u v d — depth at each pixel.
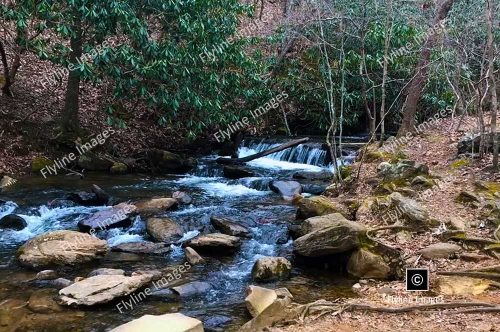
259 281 5.57
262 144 12.59
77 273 5.77
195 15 9.98
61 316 4.70
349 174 8.76
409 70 12.16
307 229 6.48
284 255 6.34
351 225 5.82
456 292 4.79
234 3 10.79
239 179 9.86
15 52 10.42
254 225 7.24
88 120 11.45
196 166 11.04
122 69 9.67
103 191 8.45
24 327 4.47
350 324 4.20
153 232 6.88
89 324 4.56
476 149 8.27
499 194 6.58
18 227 7.16
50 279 5.56
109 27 9.25
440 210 6.47
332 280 5.57
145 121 12.43
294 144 11.77
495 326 4.04
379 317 4.34
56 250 6.00
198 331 3.95
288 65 13.66
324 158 11.21
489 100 11.68
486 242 5.52
